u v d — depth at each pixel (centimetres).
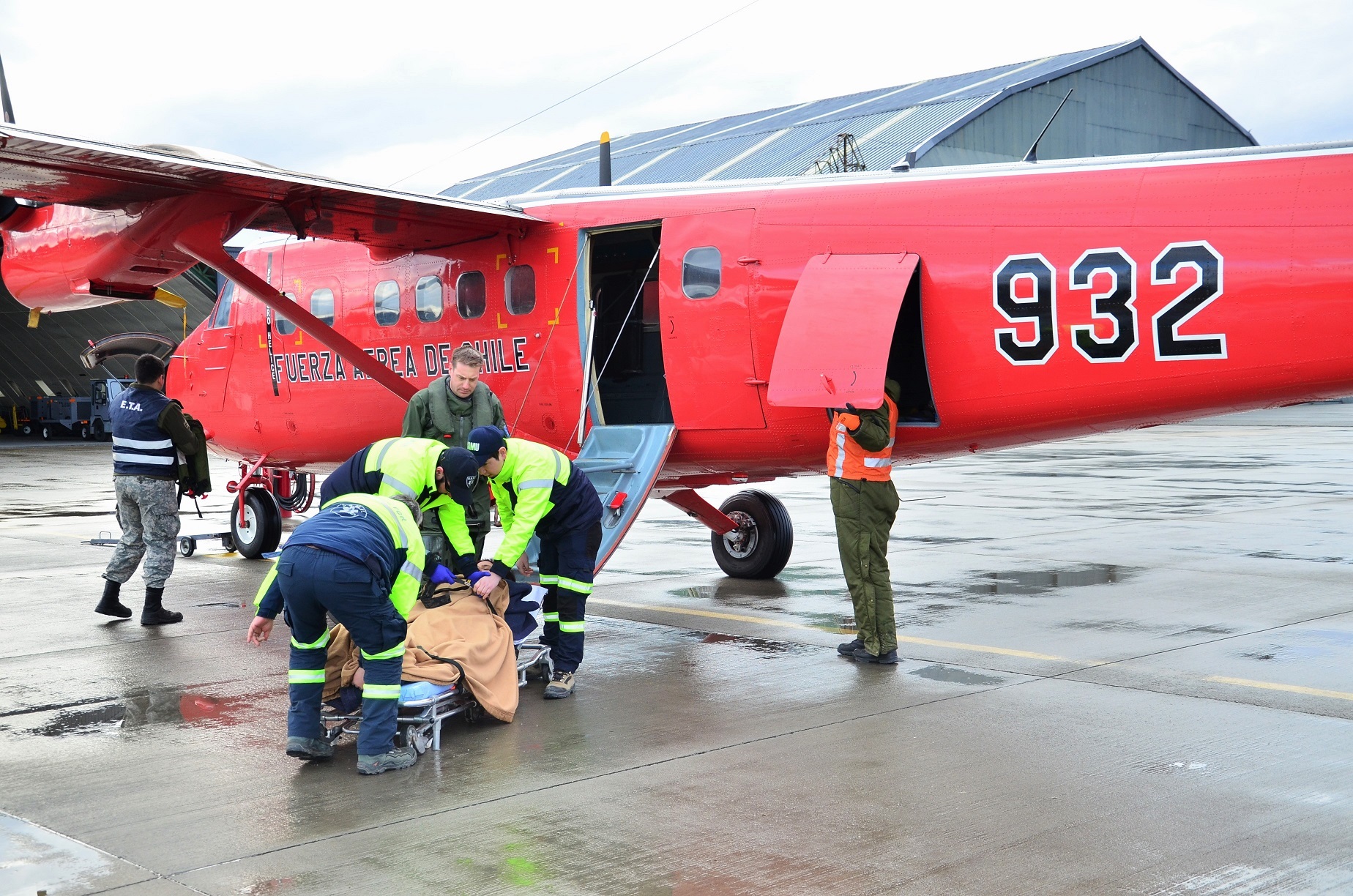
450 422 711
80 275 977
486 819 444
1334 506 1600
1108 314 721
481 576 586
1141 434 3712
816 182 827
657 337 997
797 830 428
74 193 822
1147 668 676
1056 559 1129
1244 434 3656
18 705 619
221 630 828
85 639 794
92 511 1767
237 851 414
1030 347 746
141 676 686
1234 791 465
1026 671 675
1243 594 927
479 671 564
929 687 637
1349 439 3303
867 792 468
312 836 429
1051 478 2169
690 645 755
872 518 693
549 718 584
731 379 837
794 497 1881
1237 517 1480
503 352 951
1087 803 452
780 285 811
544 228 920
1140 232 713
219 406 1193
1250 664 686
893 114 4034
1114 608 873
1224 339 690
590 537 630
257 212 868
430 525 652
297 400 1116
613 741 544
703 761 511
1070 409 754
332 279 1071
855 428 682
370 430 1071
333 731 539
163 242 888
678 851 410
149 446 825
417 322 1007
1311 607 870
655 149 4553
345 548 488
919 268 774
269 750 538
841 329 746
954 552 1187
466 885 384
